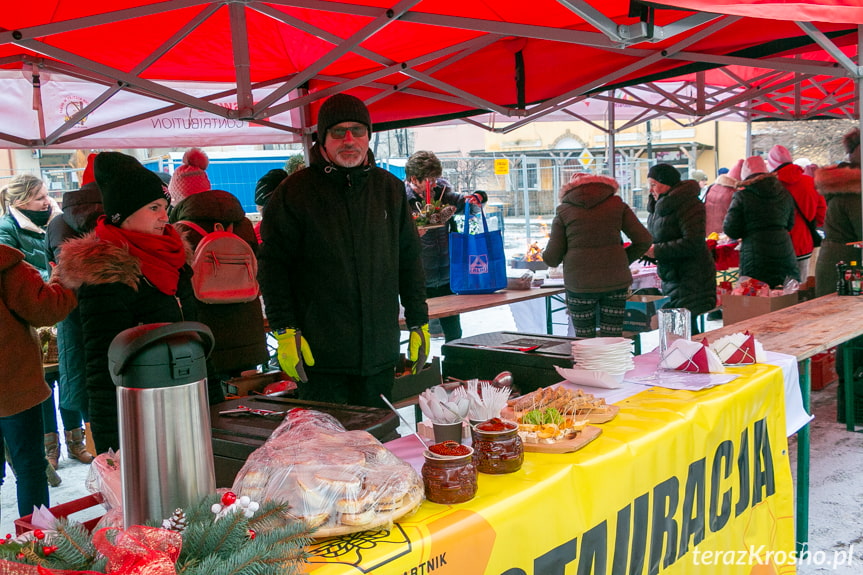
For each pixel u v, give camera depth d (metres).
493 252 5.86
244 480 1.59
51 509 1.79
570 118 9.30
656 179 6.14
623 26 2.43
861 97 4.41
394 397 4.05
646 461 2.23
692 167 22.03
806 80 7.40
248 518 1.32
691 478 2.46
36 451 3.36
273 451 1.64
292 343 2.96
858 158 5.46
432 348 7.96
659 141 22.27
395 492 1.58
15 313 3.02
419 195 6.42
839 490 3.99
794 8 2.48
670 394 2.68
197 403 1.39
